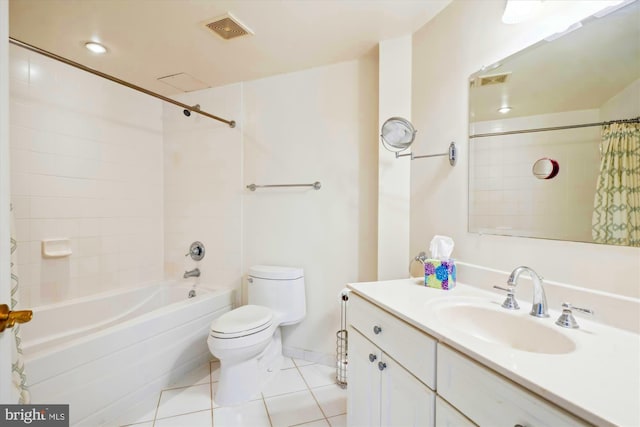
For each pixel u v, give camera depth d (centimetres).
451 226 143
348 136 201
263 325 170
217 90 241
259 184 228
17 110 172
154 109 257
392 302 108
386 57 175
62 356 124
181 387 177
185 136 254
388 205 176
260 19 155
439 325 86
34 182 179
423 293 120
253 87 229
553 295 99
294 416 154
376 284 135
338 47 183
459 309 109
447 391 80
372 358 114
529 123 108
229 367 166
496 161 120
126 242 234
